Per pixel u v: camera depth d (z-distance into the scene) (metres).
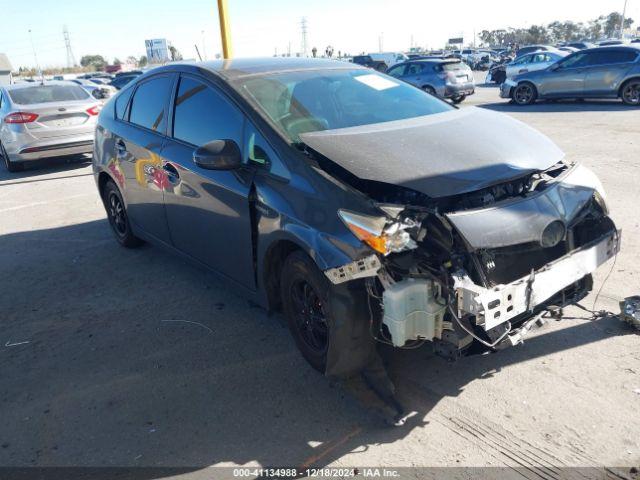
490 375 3.13
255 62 4.18
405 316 2.54
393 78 4.46
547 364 3.18
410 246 2.53
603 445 2.56
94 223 6.75
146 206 4.65
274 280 3.37
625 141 9.27
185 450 2.74
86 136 10.14
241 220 3.37
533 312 2.96
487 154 3.05
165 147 4.16
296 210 2.91
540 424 2.72
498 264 2.79
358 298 2.71
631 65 14.27
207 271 4.09
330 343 2.79
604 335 3.42
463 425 2.76
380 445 2.67
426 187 2.69
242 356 3.52
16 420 3.07
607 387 2.94
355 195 2.72
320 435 2.77
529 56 23.03
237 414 2.97
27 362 3.67
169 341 3.78
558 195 2.95
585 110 13.99
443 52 52.41
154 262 5.29
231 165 3.21
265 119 3.34
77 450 2.80
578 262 2.94
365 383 3.09
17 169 10.47
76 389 3.32
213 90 3.77
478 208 2.70
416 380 3.14
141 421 2.98
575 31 101.06
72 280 5.00
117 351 3.71
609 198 6.09
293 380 3.23
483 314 2.52
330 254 2.66
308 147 3.11
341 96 3.81
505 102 17.55
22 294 4.78
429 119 3.65
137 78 4.94
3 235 6.54
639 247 4.69
